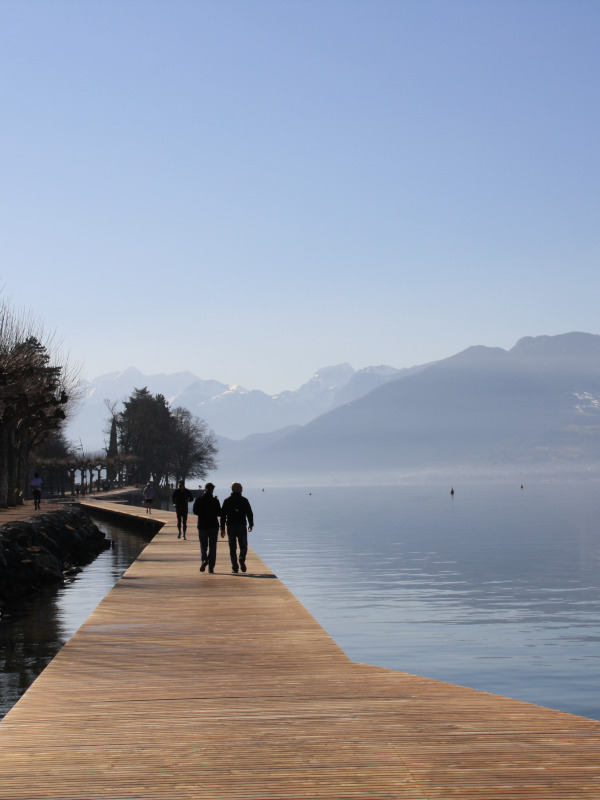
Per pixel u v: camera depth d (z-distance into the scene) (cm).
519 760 717
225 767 704
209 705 906
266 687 988
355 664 1118
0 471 5397
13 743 771
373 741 772
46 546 3422
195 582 2048
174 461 15388
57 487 12262
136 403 15300
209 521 2278
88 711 883
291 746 759
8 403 5088
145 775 686
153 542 3403
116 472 14262
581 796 638
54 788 657
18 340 5412
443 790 650
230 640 1291
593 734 790
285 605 1659
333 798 636
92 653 1191
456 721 838
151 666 1106
